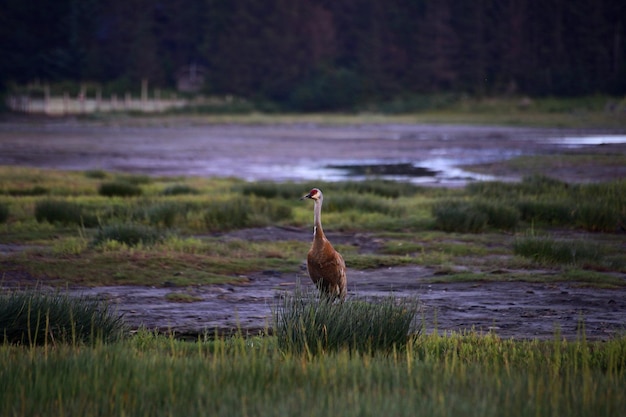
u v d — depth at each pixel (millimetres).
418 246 53844
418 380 18859
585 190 78438
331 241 57031
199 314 34531
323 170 124500
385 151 160000
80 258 45656
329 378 19406
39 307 26188
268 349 24688
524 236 58781
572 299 38688
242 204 65875
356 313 25578
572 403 17938
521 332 31703
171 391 17641
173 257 46156
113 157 142250
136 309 35312
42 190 84312
